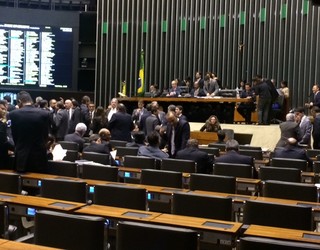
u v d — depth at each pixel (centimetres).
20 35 1922
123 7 2039
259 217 402
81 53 2050
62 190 468
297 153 765
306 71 1736
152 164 686
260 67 1823
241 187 558
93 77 2075
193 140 720
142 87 1648
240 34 1858
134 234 308
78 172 608
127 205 441
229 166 636
